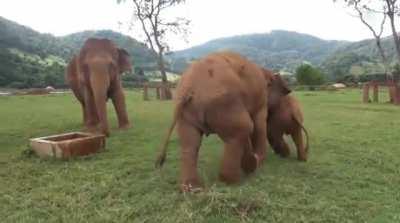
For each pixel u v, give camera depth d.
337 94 31.20
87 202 5.73
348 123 13.33
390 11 24.67
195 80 5.80
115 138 10.30
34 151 8.38
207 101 5.64
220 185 5.99
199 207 5.23
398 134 10.97
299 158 7.93
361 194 6.02
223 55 6.29
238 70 6.16
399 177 6.93
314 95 29.84
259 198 5.44
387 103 22.09
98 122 11.59
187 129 5.82
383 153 8.61
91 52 11.05
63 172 7.16
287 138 10.06
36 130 12.14
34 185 6.57
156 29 30.59
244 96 6.00
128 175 6.98
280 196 5.85
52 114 16.78
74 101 25.77
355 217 5.19
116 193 6.08
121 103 11.83
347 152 8.72
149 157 8.19
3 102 24.70
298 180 6.64
